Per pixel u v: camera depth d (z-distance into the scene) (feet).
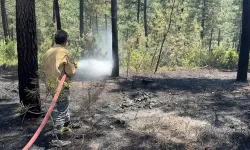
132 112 22.16
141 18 154.81
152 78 39.47
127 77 40.06
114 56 39.86
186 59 64.85
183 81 36.37
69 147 15.46
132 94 27.91
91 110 21.79
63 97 15.46
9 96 26.50
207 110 22.63
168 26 54.13
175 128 18.45
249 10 35.58
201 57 68.80
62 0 108.68
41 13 125.70
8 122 18.86
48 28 90.22
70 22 116.88
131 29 136.36
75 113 21.01
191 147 15.85
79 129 17.88
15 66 52.06
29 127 18.08
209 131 17.93
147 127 18.51
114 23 39.06
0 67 49.24
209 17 140.97
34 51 19.31
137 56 52.08
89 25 152.46
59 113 16.10
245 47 36.68
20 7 18.80
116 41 39.63
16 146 15.51
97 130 17.83
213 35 176.45
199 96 27.50
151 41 56.24
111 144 16.03
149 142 16.37
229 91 30.07
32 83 17.80
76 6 140.15
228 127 18.84
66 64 15.44
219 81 37.11
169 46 57.82
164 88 31.24
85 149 15.31
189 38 76.54
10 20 154.10
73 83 33.40
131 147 15.74
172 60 61.46
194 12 134.51
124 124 19.11
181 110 22.66
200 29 80.74
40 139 16.34
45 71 14.94
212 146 16.05
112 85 32.65
